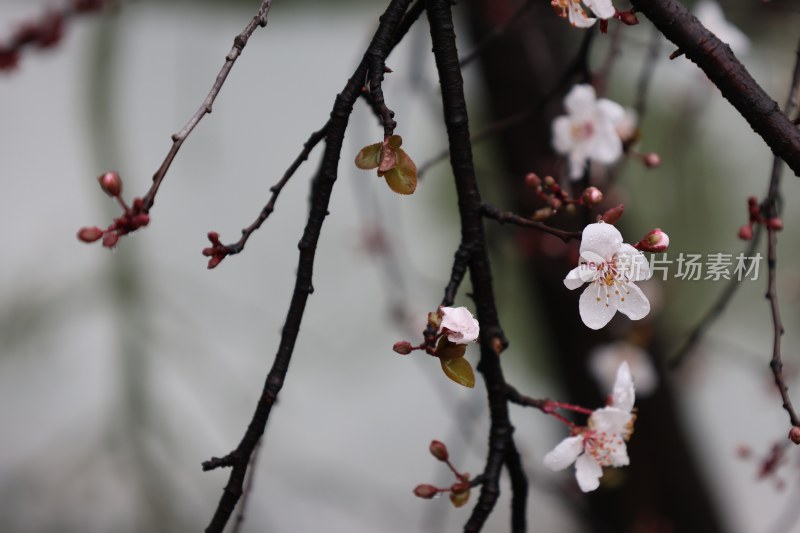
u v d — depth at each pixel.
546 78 3.15
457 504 1.49
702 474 3.51
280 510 5.36
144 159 5.52
